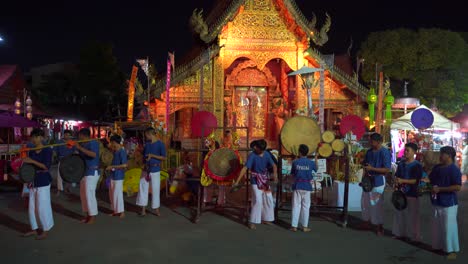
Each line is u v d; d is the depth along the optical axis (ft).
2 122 51.26
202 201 31.99
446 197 19.95
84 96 107.76
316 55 52.13
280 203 30.63
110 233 24.12
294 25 51.44
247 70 58.29
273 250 21.01
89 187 26.27
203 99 52.03
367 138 50.75
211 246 21.66
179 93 51.83
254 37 52.29
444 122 50.06
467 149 51.34
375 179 24.39
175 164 41.24
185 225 26.30
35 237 23.06
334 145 27.96
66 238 22.93
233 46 52.29
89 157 26.30
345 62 67.15
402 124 48.96
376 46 67.67
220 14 56.18
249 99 58.59
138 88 50.52
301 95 53.62
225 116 57.57
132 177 37.42
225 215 29.35
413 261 19.40
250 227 25.55
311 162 25.27
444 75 66.85
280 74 59.00
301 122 28.58
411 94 68.39
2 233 23.85
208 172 27.45
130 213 29.73
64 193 38.17
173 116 56.95
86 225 25.98
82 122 87.92
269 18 52.42
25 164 22.12
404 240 23.03
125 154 28.53
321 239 23.20
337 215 29.45
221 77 52.13
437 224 20.61
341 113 59.11
